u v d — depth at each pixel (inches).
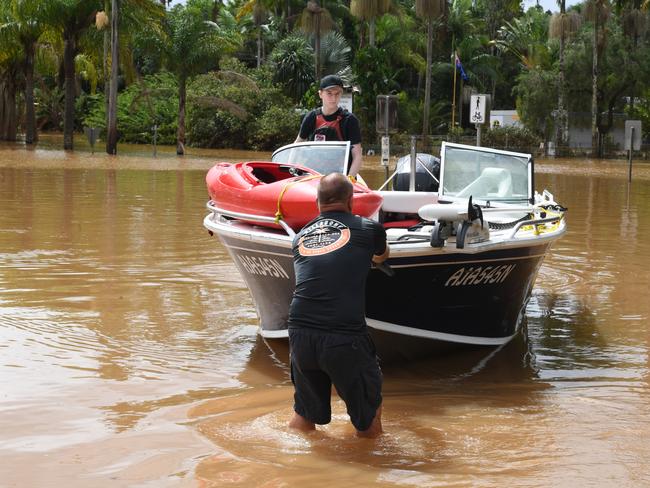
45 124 2716.5
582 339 289.4
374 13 2032.5
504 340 282.2
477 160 322.3
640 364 258.7
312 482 163.2
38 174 959.6
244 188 265.3
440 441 187.6
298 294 188.5
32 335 274.5
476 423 201.0
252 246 255.1
